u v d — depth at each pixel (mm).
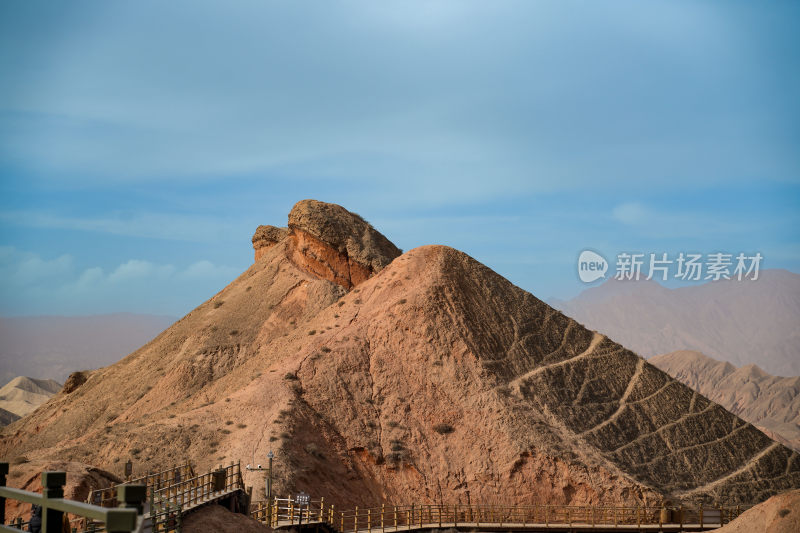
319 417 71812
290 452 63969
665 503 67125
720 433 80562
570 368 84312
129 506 8773
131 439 66125
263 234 125500
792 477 76625
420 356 79125
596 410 79938
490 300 89062
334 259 108250
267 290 105938
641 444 77000
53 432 91875
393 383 76875
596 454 71938
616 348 89312
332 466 66500
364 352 79625
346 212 116438
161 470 61344
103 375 104125
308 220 109438
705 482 74500
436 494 68312
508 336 85562
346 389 75438
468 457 70812
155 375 96750
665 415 81562
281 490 58719
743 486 74375
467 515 65875
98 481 42312
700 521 63906
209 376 93312
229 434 66312
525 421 73375
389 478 69000
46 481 9430
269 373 76500
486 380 77625
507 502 67750
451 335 81062
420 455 70938
